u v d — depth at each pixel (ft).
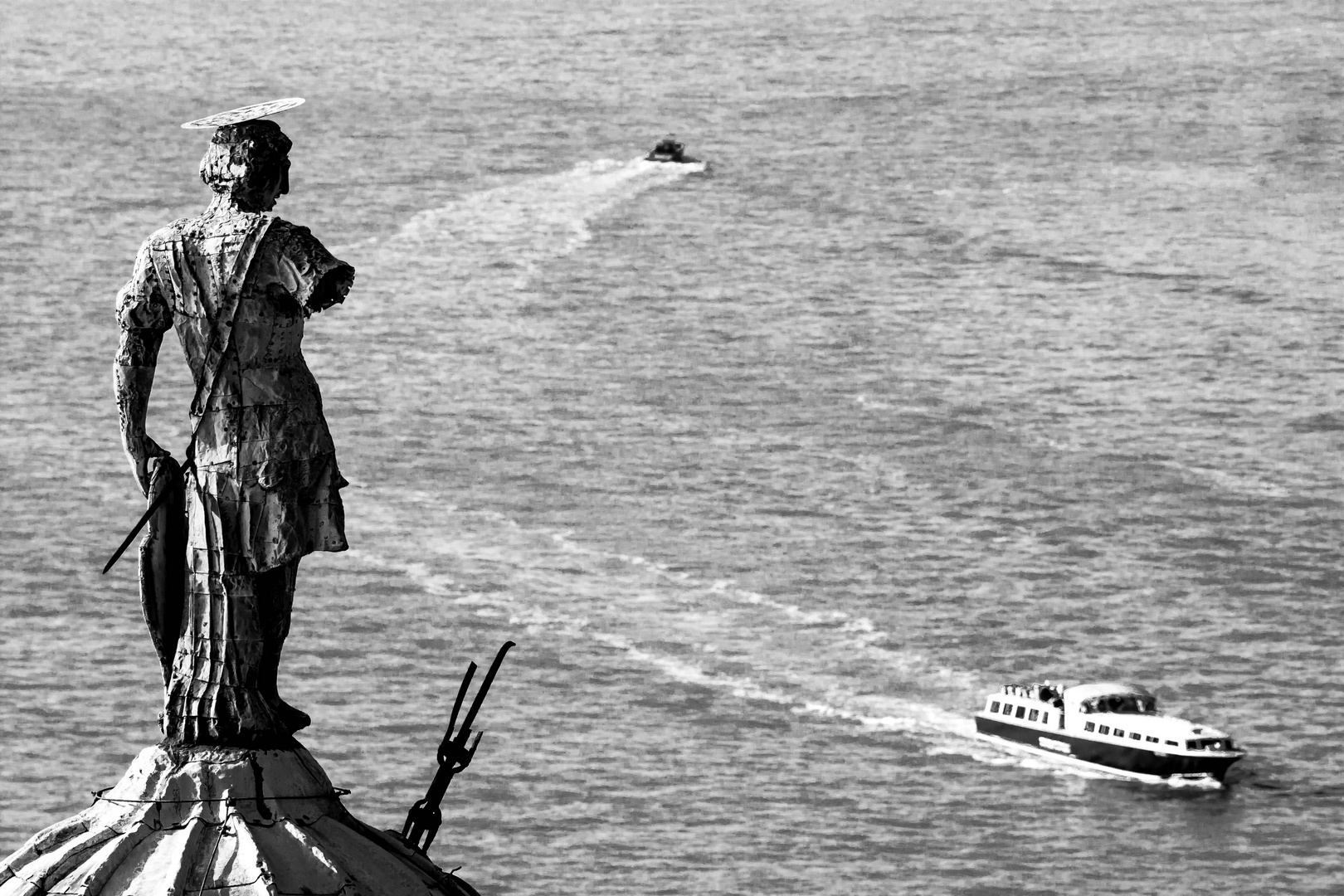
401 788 457.68
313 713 492.95
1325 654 549.95
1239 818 473.26
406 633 540.52
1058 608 572.92
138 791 65.36
